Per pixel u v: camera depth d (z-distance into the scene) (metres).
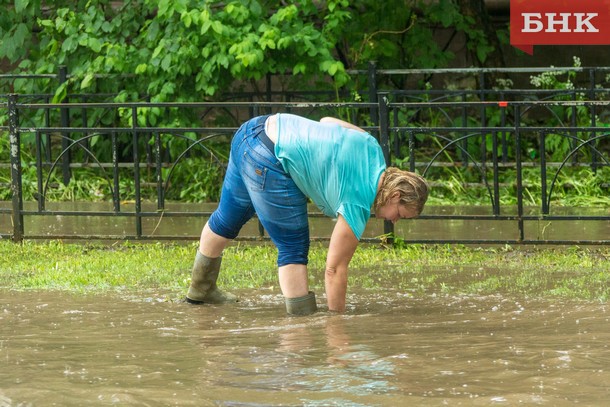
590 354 8.51
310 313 10.94
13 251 15.66
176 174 22.95
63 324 10.45
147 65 22.55
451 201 21.83
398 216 10.41
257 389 7.53
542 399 7.13
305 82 23.89
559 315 10.56
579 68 22.89
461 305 11.38
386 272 13.85
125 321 10.63
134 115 16.12
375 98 22.97
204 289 11.73
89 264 14.39
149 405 7.13
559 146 23.66
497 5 27.22
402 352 8.77
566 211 20.05
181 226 18.42
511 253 15.35
